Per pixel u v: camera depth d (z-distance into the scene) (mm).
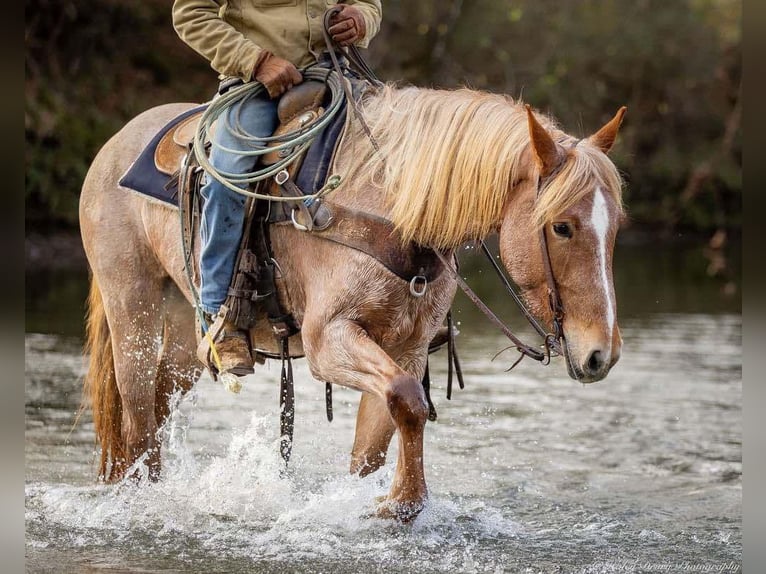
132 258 8336
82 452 9969
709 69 40625
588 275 5965
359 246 6715
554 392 13391
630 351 16484
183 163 7688
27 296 21281
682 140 41062
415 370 7137
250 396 12883
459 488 8930
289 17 7414
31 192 29828
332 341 6707
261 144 7148
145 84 34250
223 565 6715
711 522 7906
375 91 7238
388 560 6746
